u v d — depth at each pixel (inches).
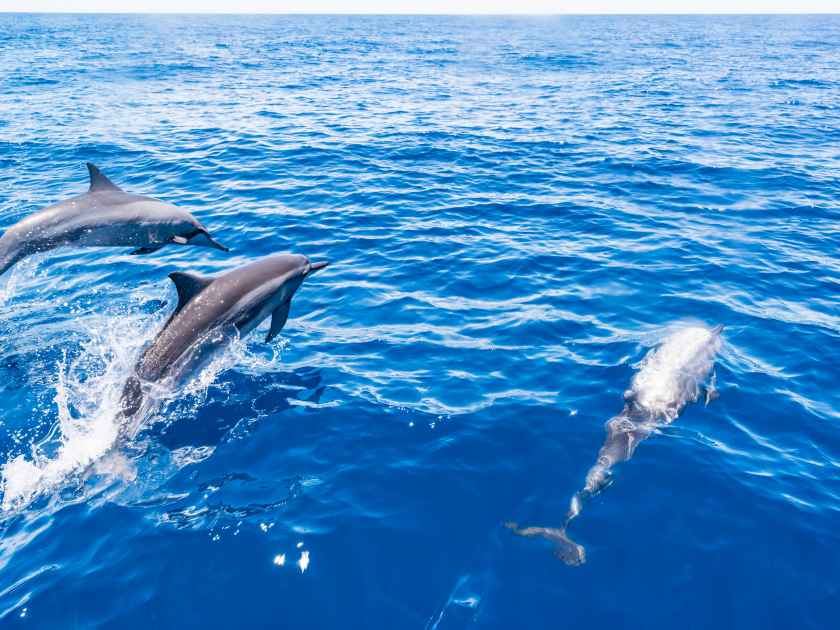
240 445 263.3
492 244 506.9
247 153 836.6
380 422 278.8
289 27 5925.2
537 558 209.6
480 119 1111.6
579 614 190.7
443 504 233.1
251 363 324.8
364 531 220.2
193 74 1761.8
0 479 241.8
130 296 410.6
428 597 196.1
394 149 864.9
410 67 2037.4
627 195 650.2
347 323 375.2
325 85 1571.1
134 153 832.3
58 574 203.2
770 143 895.7
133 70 1836.9
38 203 614.5
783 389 305.3
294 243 513.3
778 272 450.9
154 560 208.1
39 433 266.5
